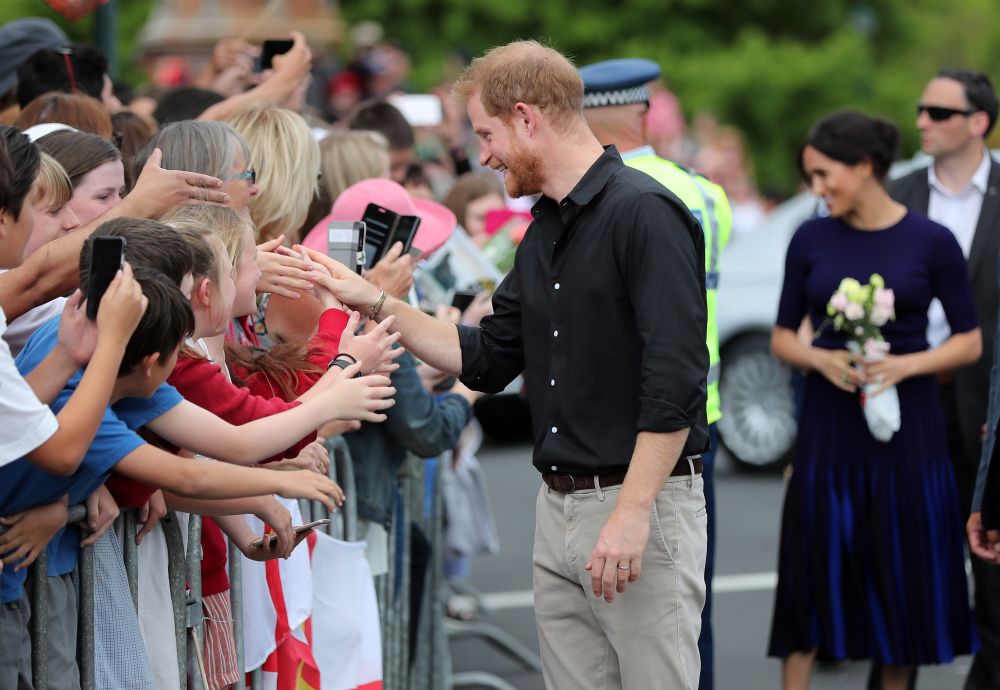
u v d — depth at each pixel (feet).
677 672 44.01
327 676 49.75
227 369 44.34
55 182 40.42
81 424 33.17
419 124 101.35
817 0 249.14
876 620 63.21
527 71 43.93
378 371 44.16
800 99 239.50
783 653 64.28
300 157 50.75
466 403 57.57
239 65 81.56
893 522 63.16
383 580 56.08
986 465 55.47
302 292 47.52
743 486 119.75
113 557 37.73
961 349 63.46
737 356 125.49
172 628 40.37
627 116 61.98
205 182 41.24
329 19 127.03
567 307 44.01
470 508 78.89
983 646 65.16
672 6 239.50
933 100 73.26
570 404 44.06
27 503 34.01
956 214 74.33
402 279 48.19
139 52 149.18
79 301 35.01
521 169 44.32
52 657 35.42
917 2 265.34
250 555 42.75
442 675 64.54
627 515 41.98
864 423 63.36
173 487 36.68
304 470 40.45
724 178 199.31
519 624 83.15
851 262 64.18
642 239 42.65
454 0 222.48
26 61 66.03
